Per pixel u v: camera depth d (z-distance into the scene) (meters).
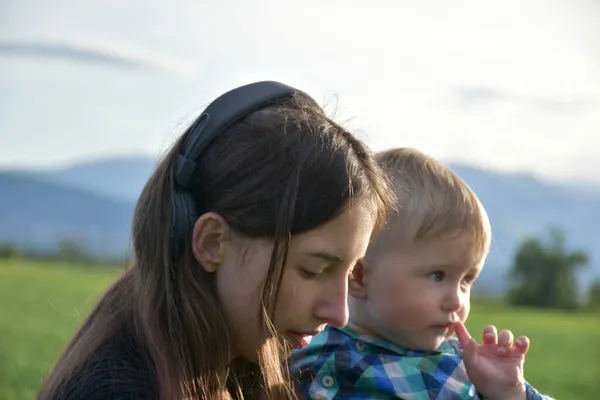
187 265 1.57
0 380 5.40
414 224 2.09
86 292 9.62
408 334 2.14
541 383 6.62
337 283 1.56
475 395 2.15
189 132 1.63
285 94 1.65
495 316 11.33
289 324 1.56
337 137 1.58
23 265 13.73
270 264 1.50
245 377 1.76
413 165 2.18
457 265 2.10
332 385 2.14
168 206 1.59
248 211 1.51
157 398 1.47
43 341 6.77
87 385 1.46
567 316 12.52
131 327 1.57
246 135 1.55
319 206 1.50
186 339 1.54
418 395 2.11
